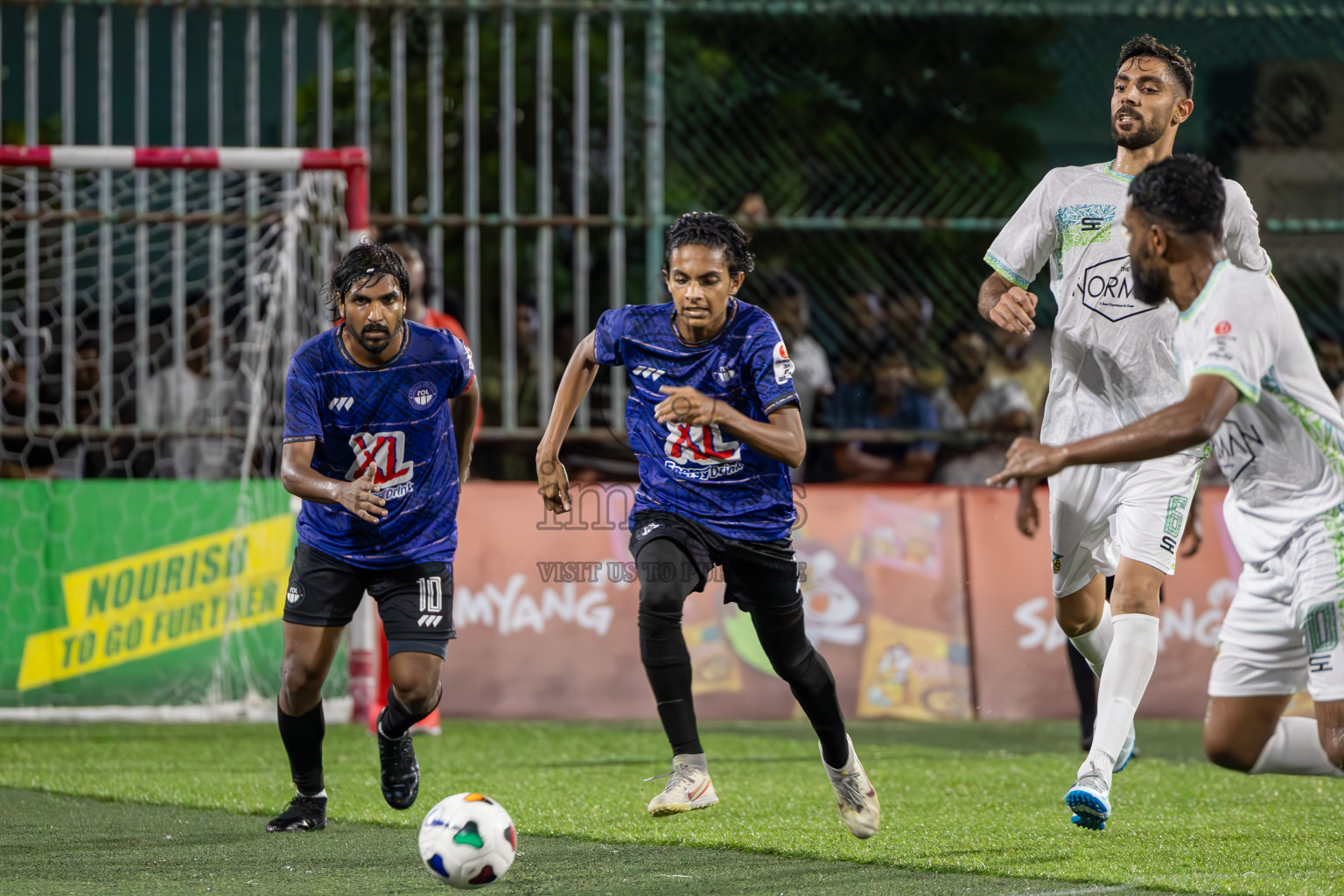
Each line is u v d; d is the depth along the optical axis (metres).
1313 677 14.12
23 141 34.03
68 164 26.94
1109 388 17.88
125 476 30.97
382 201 34.97
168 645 28.98
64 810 19.03
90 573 28.88
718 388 15.69
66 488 29.03
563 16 35.16
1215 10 31.72
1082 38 34.78
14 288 33.84
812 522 30.41
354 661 28.06
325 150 28.23
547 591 29.81
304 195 30.34
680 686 15.49
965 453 33.50
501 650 29.58
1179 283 13.81
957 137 34.59
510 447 33.12
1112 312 17.72
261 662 29.09
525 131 35.19
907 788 21.05
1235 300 13.40
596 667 29.62
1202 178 13.68
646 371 15.94
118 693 28.69
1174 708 29.94
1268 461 14.29
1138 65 17.66
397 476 16.78
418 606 16.80
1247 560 14.81
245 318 33.78
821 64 34.41
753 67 34.34
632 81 35.19
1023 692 30.03
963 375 33.69
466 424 18.22
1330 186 33.38
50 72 34.09
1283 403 13.91
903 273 33.72
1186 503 17.25
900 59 34.53
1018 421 32.84
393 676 16.66
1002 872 14.75
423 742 26.38
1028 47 34.78
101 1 29.61
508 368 30.23
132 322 34.06
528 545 29.94
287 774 22.27
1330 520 13.96
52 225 34.12
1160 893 13.70
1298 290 33.50
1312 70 33.22
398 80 30.20
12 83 33.94
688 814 18.59
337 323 17.00
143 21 29.88
